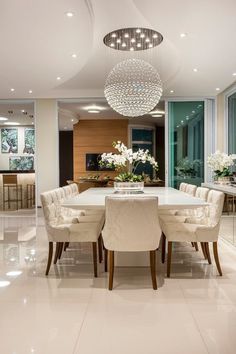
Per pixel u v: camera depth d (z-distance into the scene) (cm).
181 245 560
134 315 294
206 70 648
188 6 382
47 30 462
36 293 348
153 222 354
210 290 353
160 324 276
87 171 1302
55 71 665
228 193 542
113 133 1296
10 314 298
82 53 559
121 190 531
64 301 327
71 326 274
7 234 661
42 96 889
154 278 359
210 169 891
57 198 468
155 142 1408
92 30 461
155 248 358
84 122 1298
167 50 575
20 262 463
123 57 612
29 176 1153
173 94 867
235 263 453
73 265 449
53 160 912
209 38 479
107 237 358
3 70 655
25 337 257
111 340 251
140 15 433
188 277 396
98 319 287
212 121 895
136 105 572
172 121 912
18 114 1147
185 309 306
